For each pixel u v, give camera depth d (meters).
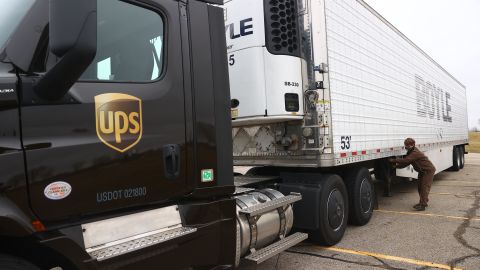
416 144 9.77
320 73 5.16
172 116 2.84
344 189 5.66
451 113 14.85
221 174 3.18
